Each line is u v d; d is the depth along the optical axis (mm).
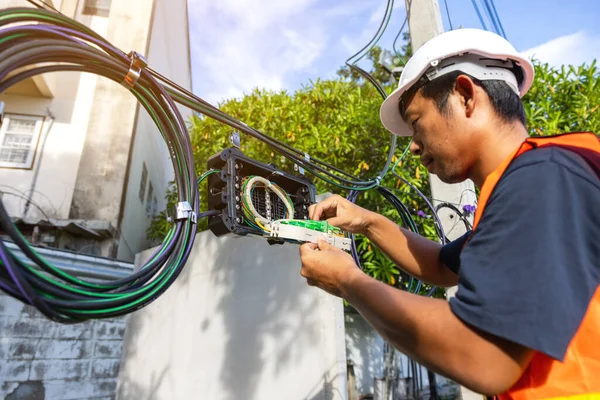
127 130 5824
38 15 917
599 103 3678
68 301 838
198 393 3141
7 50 843
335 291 920
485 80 953
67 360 3611
